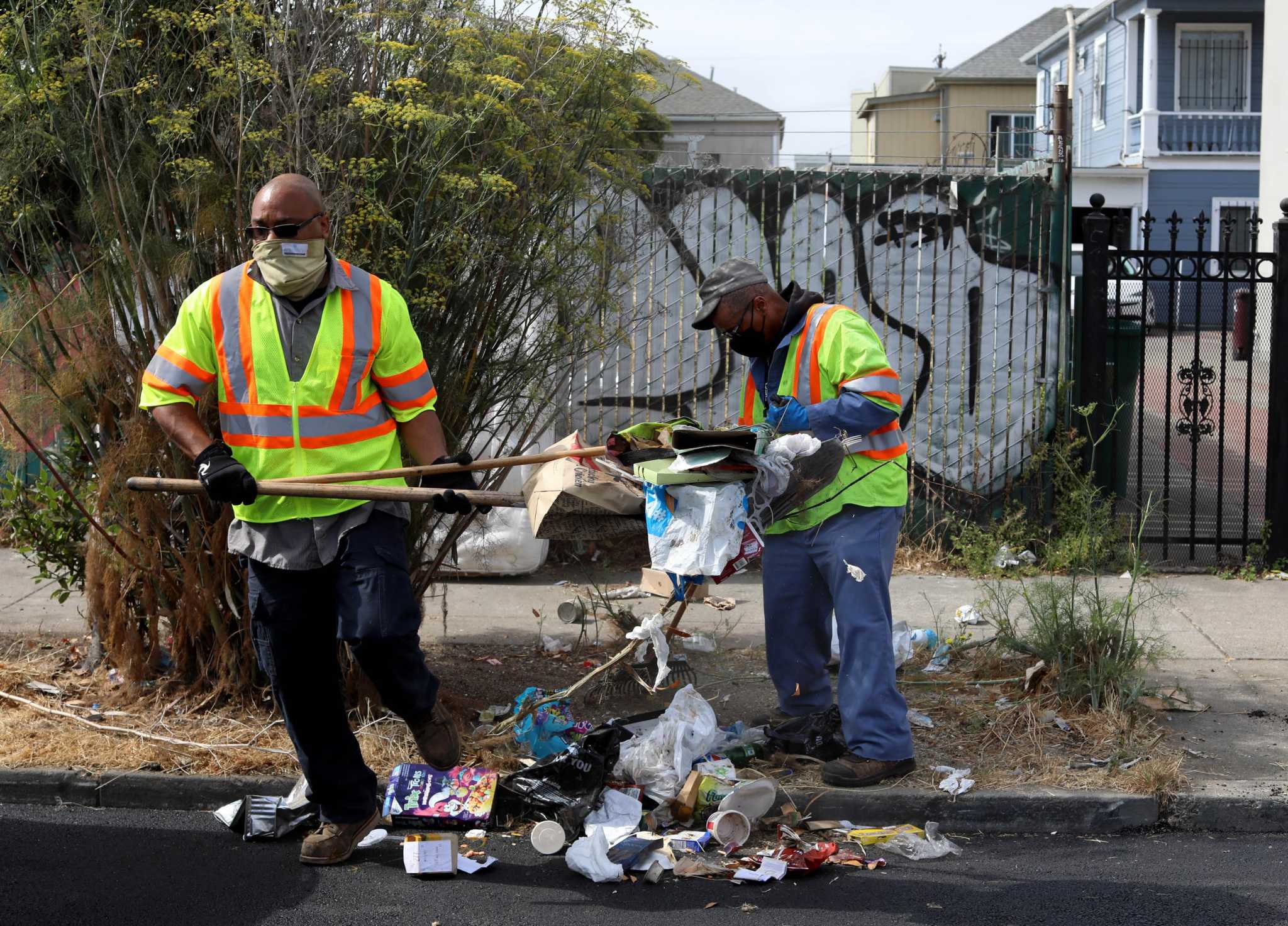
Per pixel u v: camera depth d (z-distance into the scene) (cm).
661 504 532
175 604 677
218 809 587
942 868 538
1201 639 849
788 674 624
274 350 484
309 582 493
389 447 504
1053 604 722
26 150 620
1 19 621
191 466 641
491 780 576
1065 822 584
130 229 623
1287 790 598
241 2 609
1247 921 481
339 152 624
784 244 1066
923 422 1072
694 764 597
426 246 618
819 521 589
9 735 637
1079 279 1048
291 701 508
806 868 525
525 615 887
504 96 638
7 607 869
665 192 1057
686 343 1068
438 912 488
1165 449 1059
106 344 643
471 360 664
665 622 630
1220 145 3741
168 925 474
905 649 764
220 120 629
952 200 1053
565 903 498
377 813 543
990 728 660
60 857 538
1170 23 3759
